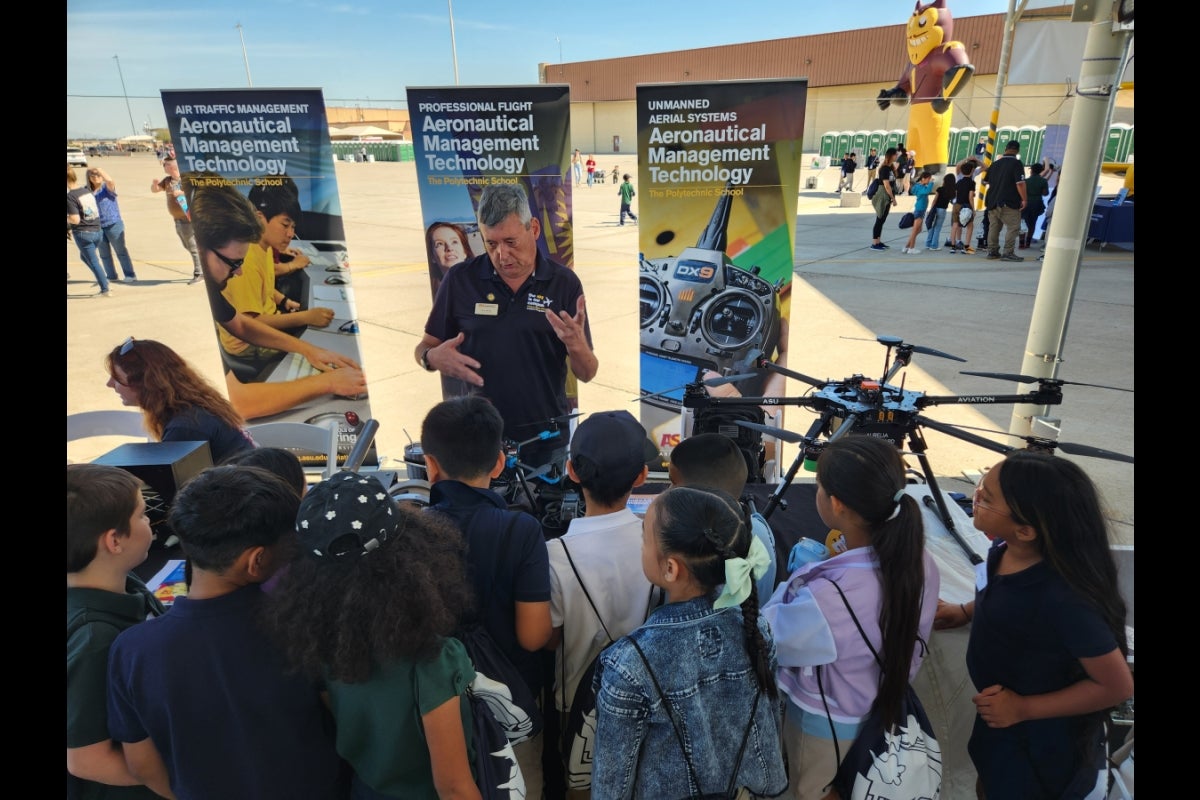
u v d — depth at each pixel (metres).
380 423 5.12
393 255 11.55
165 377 2.84
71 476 1.42
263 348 4.32
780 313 4.02
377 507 1.22
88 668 1.33
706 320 4.09
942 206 11.20
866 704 1.60
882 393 2.79
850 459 1.59
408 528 1.32
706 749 1.34
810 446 2.58
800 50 32.19
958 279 9.15
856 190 22.50
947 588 2.37
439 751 1.26
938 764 1.66
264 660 1.27
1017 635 1.59
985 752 1.73
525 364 4.23
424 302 8.35
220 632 1.25
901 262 10.55
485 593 1.64
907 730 1.60
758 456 3.35
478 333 4.16
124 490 1.44
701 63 35.25
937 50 14.47
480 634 1.62
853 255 11.27
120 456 2.54
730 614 1.39
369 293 8.82
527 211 3.91
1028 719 1.60
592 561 1.75
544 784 1.96
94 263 8.42
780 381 4.14
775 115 3.62
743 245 3.91
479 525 1.66
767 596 1.95
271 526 1.28
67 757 1.37
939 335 6.67
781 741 1.75
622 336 7.17
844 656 1.57
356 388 4.43
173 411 2.86
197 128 3.83
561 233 3.98
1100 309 7.34
